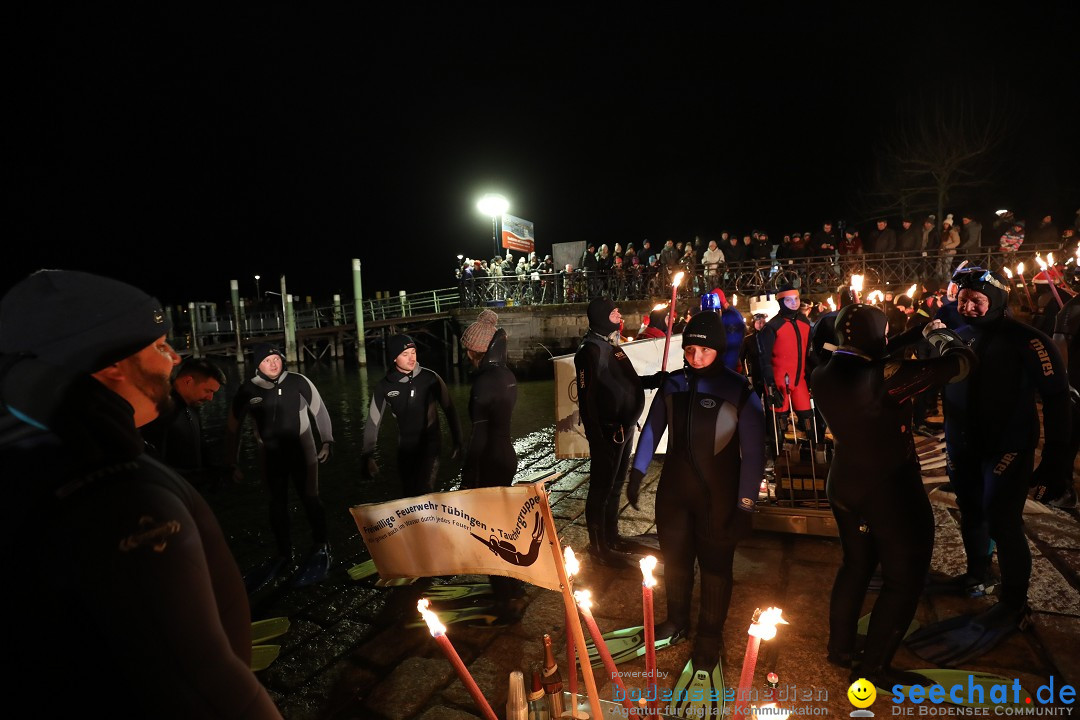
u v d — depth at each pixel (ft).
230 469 13.83
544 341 61.87
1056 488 9.35
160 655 2.34
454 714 8.50
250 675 2.65
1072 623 9.68
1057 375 9.12
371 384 63.77
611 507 13.71
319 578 13.71
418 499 5.47
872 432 7.82
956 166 73.87
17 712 2.35
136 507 2.42
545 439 30.35
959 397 10.35
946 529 13.88
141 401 3.01
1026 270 43.98
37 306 2.56
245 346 93.56
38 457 2.49
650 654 5.41
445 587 12.79
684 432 8.98
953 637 9.50
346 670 9.85
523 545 5.00
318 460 14.83
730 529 8.87
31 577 2.32
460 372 72.69
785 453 14.35
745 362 18.60
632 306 56.24
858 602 8.67
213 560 2.93
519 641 10.29
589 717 5.27
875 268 49.06
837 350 8.28
